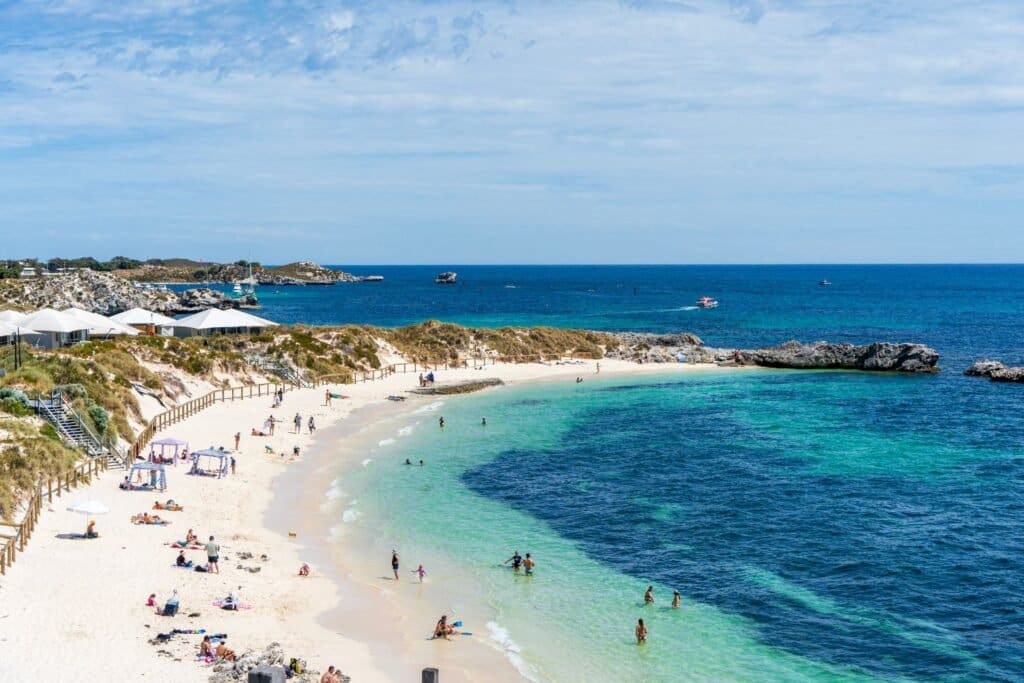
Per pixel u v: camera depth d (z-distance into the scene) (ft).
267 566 121.08
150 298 621.72
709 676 93.71
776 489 168.76
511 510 155.94
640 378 335.47
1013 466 186.60
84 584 104.94
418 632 102.78
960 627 107.14
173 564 115.96
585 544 137.69
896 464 189.16
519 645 100.48
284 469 180.34
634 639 102.94
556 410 263.90
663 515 152.97
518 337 385.50
